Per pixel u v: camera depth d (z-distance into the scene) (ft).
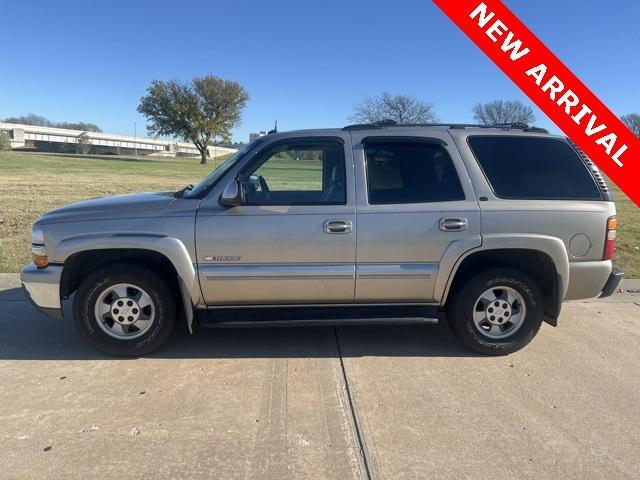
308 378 12.82
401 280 13.60
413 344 15.15
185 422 10.72
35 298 13.52
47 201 44.91
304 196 14.08
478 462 9.50
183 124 209.26
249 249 13.24
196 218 13.20
